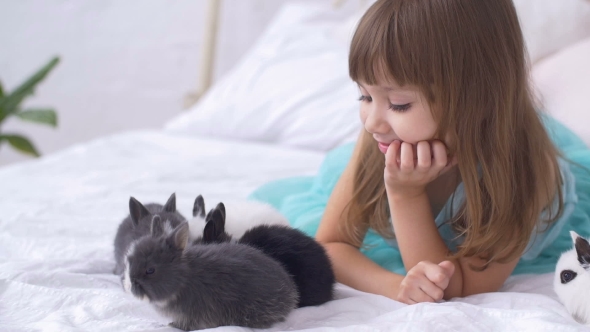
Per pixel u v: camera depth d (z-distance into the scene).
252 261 0.83
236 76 2.46
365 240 1.26
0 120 2.67
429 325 0.79
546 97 1.67
